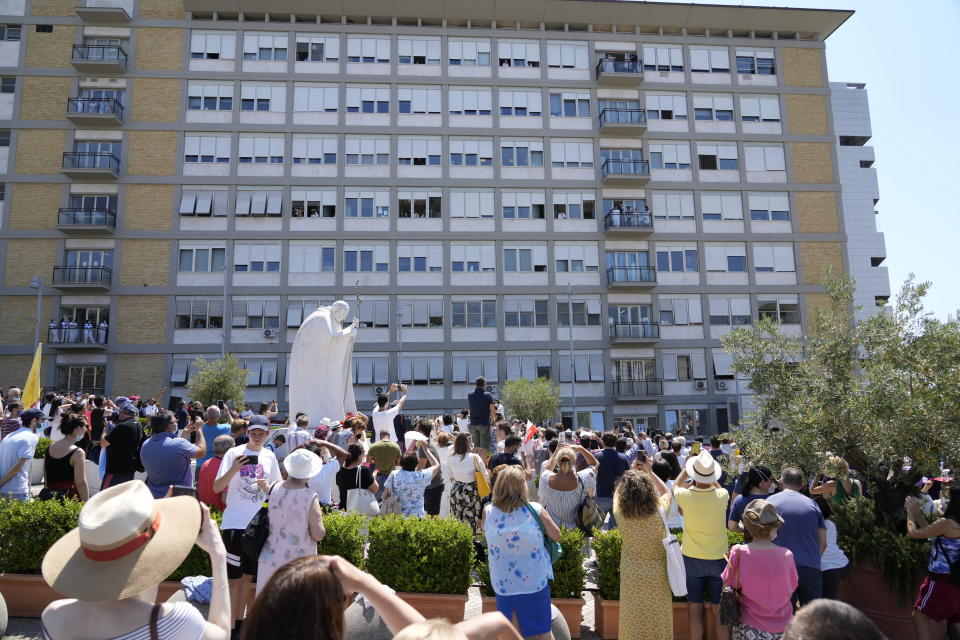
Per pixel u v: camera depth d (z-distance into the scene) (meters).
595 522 7.28
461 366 41.75
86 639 2.40
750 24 47.62
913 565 6.51
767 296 44.53
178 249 40.72
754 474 7.01
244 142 42.19
